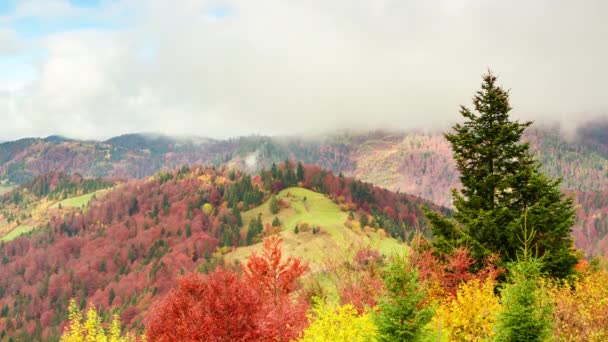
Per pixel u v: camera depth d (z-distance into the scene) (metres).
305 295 19.81
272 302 17.33
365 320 12.67
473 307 14.16
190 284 14.85
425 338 10.95
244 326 13.98
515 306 11.05
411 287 11.12
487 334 13.47
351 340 12.29
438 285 17.66
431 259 18.92
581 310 13.02
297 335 14.83
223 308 14.02
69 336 17.42
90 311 17.59
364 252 19.23
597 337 12.43
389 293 11.45
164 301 15.11
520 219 19.89
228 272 15.20
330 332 12.66
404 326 10.76
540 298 11.27
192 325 14.03
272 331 14.10
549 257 19.64
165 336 14.23
